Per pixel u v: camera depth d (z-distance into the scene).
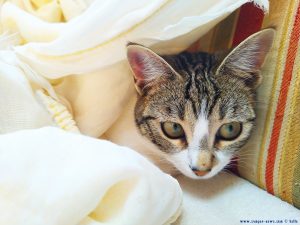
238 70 0.19
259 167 0.19
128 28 0.18
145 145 0.21
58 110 0.20
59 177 0.13
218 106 0.19
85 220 0.13
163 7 0.17
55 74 0.20
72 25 0.18
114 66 0.20
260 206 0.17
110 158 0.14
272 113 0.18
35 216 0.12
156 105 0.20
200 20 0.18
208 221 0.16
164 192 0.15
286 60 0.17
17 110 0.19
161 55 0.21
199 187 0.19
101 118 0.21
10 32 0.22
